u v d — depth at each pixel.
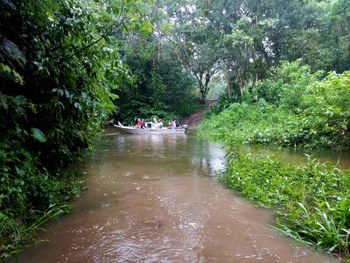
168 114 21.36
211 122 15.92
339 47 17.22
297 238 2.48
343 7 16.00
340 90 6.84
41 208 3.08
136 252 2.26
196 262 2.11
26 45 3.46
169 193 3.83
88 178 4.62
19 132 3.18
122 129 15.72
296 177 4.13
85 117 5.11
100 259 2.15
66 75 4.03
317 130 7.60
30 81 3.71
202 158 6.56
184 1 19.78
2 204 2.64
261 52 18.42
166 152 7.54
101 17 4.13
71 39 3.87
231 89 20.77
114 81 4.53
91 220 2.90
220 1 17.02
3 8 3.07
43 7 3.35
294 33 16.22
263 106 13.29
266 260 2.14
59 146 4.52
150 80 21.89
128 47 18.78
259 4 15.95
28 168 3.09
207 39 18.61
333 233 2.31
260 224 2.83
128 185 4.21
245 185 4.00
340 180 3.74
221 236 2.56
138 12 3.95
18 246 2.33
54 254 2.22
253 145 8.52
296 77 11.28
